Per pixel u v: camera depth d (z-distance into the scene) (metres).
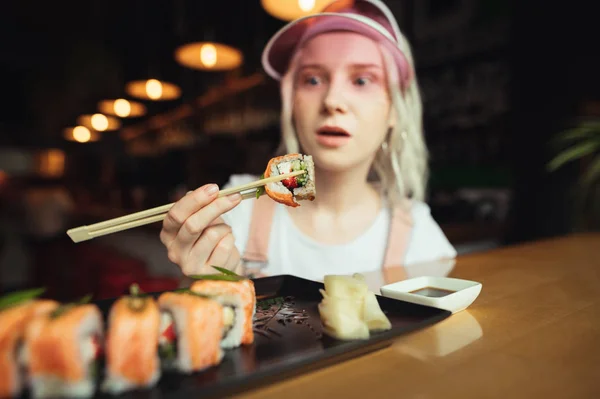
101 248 1.31
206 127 1.57
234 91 1.31
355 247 0.56
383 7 0.52
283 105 0.55
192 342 0.20
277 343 0.23
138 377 0.18
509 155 1.20
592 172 0.90
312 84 0.49
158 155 1.99
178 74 1.52
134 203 1.59
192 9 1.17
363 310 0.25
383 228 0.58
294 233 0.55
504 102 1.19
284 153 0.57
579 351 0.22
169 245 0.33
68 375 0.17
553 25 1.09
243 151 1.45
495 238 1.15
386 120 0.52
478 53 1.22
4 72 1.65
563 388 0.18
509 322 0.27
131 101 1.69
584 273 0.41
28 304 0.19
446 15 1.27
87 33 1.41
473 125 1.25
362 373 0.20
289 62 0.54
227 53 1.04
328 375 0.20
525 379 0.19
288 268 0.55
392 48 0.49
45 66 1.62
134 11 1.25
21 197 1.52
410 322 0.26
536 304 0.31
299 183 0.31
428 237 0.60
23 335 0.17
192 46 1.00
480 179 1.26
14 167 1.97
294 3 0.73
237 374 0.20
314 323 0.27
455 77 1.28
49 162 2.04
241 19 1.18
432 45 1.31
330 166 0.49
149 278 0.90
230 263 0.35
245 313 0.23
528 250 0.55
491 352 0.22
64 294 1.02
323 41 0.48
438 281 0.33
